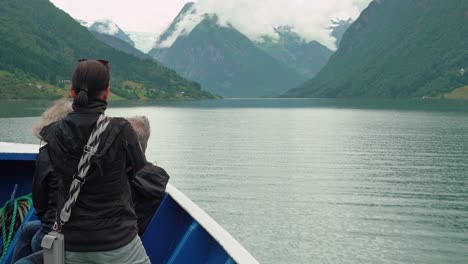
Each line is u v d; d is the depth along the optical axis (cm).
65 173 362
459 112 18725
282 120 15638
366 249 2870
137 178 508
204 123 13838
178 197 598
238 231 3244
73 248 365
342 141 9194
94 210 363
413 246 2948
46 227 410
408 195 4453
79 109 368
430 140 9225
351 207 3966
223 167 5984
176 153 7281
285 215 3672
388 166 6231
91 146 355
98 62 375
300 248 2891
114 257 371
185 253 516
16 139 7844
